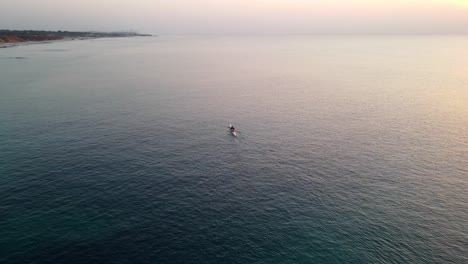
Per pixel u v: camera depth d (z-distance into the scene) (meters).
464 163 60.53
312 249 39.09
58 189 50.59
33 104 97.00
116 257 37.47
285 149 67.06
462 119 85.12
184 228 42.28
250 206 47.19
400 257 38.22
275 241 40.25
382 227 43.09
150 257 37.53
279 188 52.16
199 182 53.66
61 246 38.88
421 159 62.22
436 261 37.81
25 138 70.06
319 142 70.62
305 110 95.06
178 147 67.50
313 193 50.75
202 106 99.19
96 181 53.22
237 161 61.56
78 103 99.44
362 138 72.75
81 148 65.75
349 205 47.72
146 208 46.31
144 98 107.88
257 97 111.50
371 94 114.75
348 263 37.16
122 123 81.56
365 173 56.94
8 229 41.38
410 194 50.62
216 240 40.22
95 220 43.56
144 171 56.91
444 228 43.09
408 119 85.50
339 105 100.12
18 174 54.69
